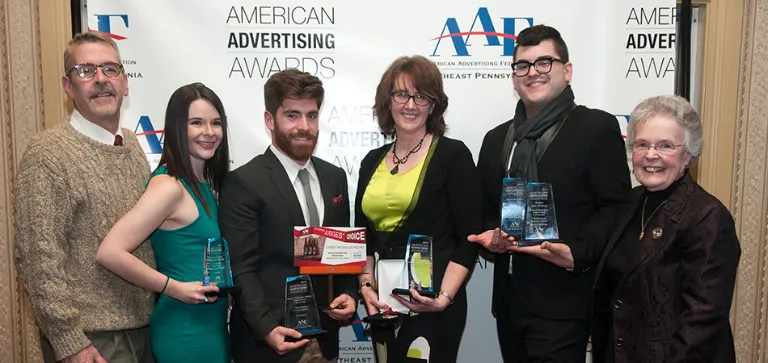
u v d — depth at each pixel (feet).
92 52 5.68
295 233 5.75
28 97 8.38
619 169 5.94
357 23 8.48
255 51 8.42
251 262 5.69
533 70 6.14
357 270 5.93
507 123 6.95
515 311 6.41
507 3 8.46
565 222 6.04
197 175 5.91
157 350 5.54
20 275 5.53
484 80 8.57
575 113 6.19
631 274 5.06
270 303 5.73
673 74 8.50
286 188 5.87
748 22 8.69
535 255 5.89
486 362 8.87
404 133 6.29
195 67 8.34
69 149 5.52
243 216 5.70
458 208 6.05
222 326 5.86
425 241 5.93
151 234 5.63
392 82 6.20
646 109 5.14
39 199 5.28
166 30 8.25
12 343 8.69
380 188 6.31
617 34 8.47
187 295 5.28
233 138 8.48
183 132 5.54
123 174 5.89
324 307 6.12
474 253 6.07
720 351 4.62
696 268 4.65
